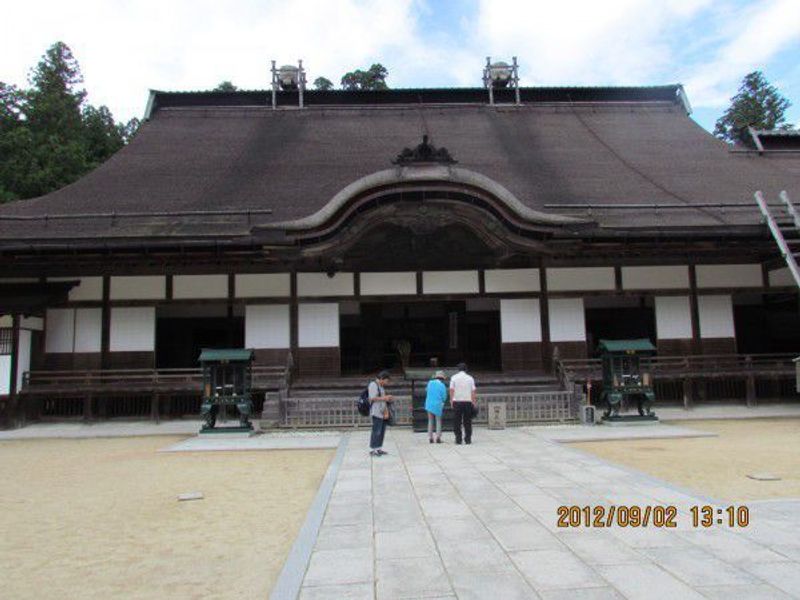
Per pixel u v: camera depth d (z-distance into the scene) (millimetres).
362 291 18234
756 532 5641
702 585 4348
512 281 18484
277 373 17406
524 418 15266
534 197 19203
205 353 14234
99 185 20047
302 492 8055
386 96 28016
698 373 17391
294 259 17094
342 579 4598
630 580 4469
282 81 28109
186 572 5020
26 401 16438
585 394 17062
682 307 18688
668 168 22156
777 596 4129
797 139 25500
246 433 13930
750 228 17047
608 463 9469
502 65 28438
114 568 5152
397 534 5762
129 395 16797
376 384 10758
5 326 16062
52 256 17000
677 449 11078
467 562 4938
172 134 24422
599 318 24391
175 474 9508
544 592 4258
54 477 9422
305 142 23906
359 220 17047
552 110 27562
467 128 25422
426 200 16953
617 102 28078
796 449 10961
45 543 5898
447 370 14625
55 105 36219
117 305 17719
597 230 16766
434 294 18344
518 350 18266
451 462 9766
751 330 23609
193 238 16375
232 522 6566
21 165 30656
